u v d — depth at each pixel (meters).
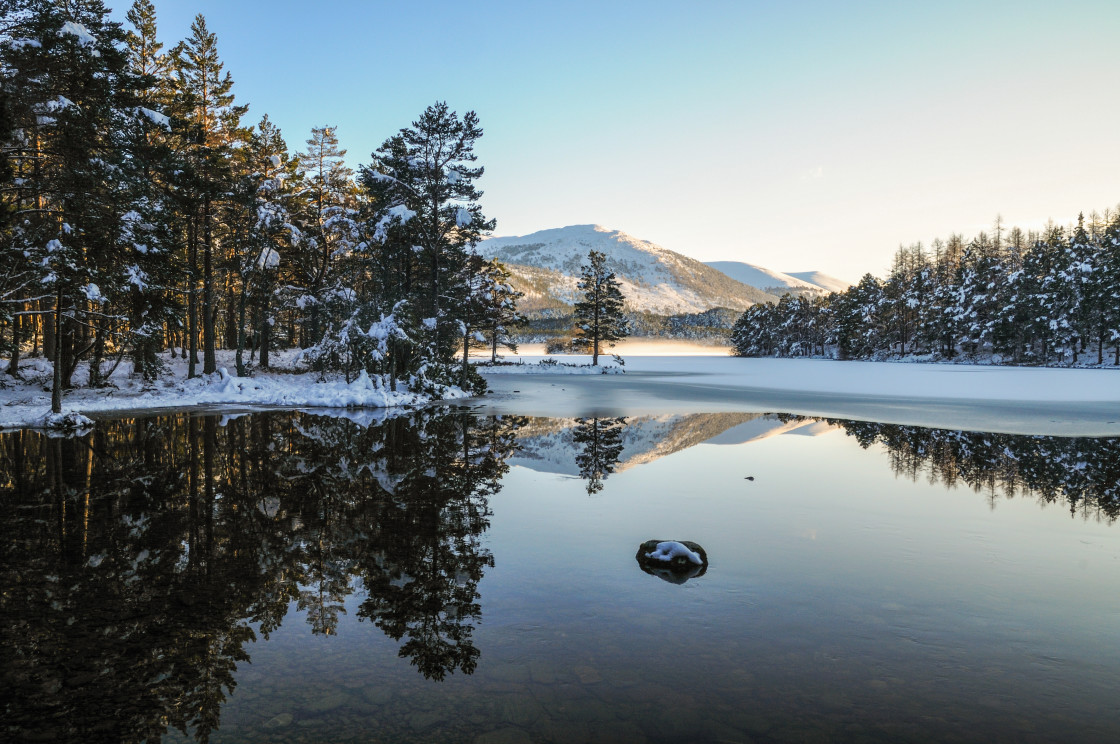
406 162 31.56
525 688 4.00
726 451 14.90
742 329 137.50
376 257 31.58
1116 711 3.78
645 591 5.82
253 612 5.19
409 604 5.42
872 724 3.59
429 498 9.59
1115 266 65.31
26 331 24.61
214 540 7.22
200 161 28.53
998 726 3.58
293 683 4.02
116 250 21.88
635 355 141.75
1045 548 7.34
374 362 29.55
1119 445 16.06
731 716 3.67
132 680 4.03
